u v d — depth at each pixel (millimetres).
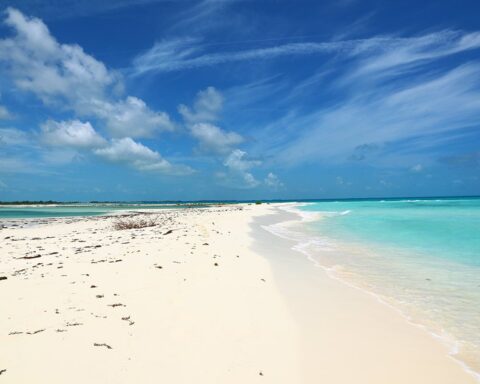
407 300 10102
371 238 23594
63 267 12930
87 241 21062
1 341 6684
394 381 5863
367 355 6703
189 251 16328
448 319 8680
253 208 81438
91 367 5820
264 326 7750
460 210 58062
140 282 10750
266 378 5715
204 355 6348
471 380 5961
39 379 5457
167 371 5777
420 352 6930
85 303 8820
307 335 7426
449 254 17203
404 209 64812
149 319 7863
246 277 11812
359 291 10992
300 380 5711
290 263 15000
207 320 7918
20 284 10508
